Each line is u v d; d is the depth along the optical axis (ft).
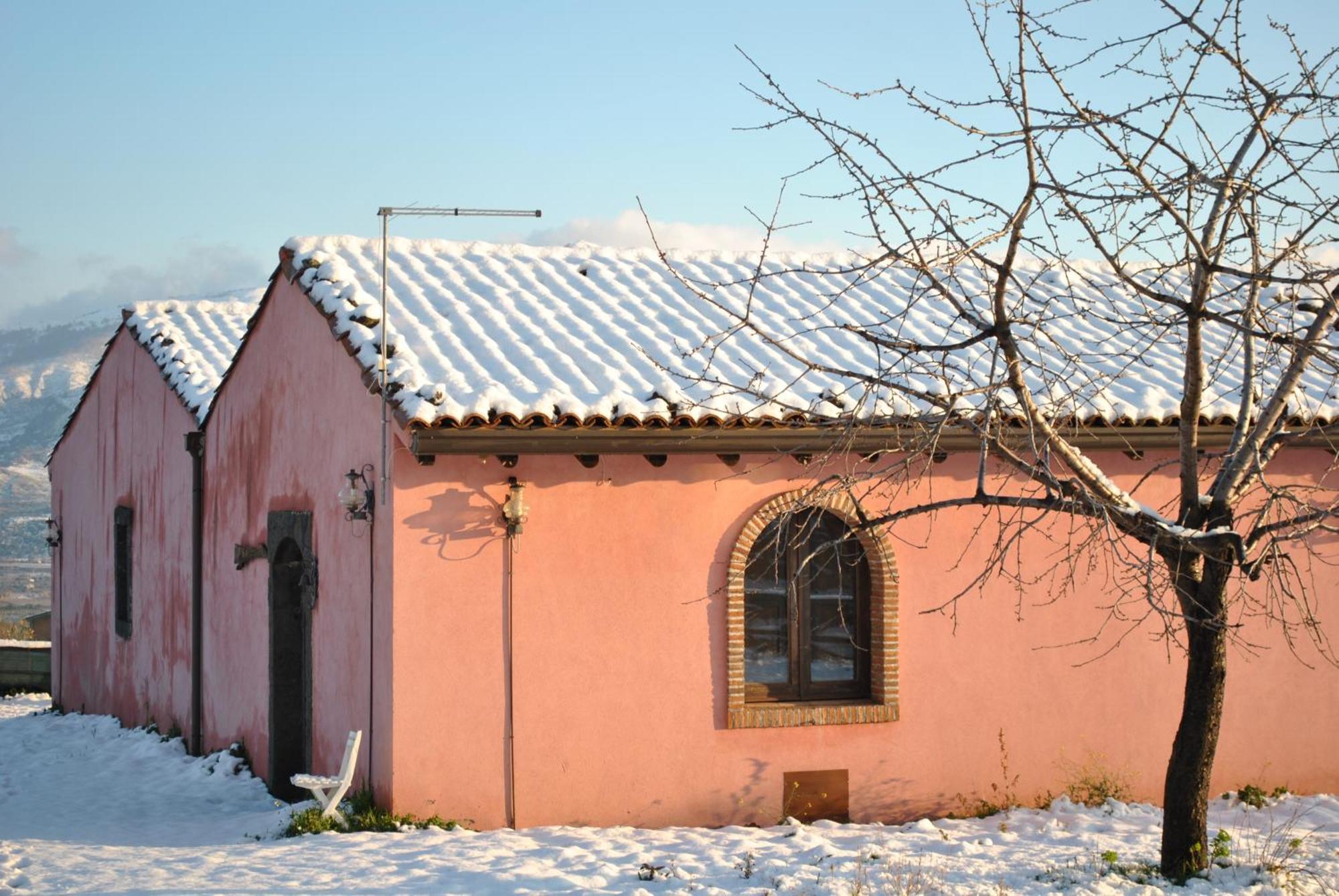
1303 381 43.19
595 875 30.89
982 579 31.04
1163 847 29.99
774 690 40.34
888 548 40.11
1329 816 39.40
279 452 47.80
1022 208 26.43
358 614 39.78
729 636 38.99
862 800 39.81
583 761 37.91
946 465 40.57
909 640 40.40
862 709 39.78
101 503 73.67
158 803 46.21
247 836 37.88
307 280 44.24
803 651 40.57
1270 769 42.80
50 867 34.09
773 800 39.19
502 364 38.73
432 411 35.01
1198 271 27.94
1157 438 39.40
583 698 37.96
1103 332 45.39
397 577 36.63
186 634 58.13
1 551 365.81
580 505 38.14
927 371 28.68
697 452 37.96
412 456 36.78
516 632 37.52
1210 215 28.14
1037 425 27.43
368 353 38.40
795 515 40.11
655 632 38.55
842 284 48.52
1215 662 29.14
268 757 47.29
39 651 89.56
